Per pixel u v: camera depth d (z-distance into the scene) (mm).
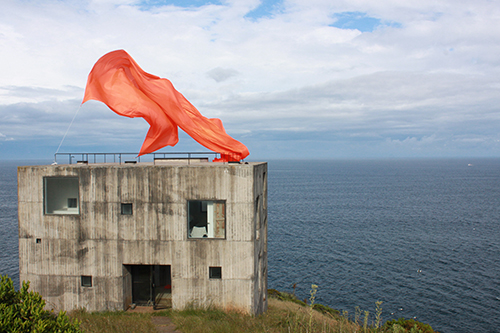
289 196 126812
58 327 9609
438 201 113875
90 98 18578
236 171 16297
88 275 16672
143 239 16500
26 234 16875
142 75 19172
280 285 40469
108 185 16484
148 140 19547
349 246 57219
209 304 16594
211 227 16641
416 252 54188
